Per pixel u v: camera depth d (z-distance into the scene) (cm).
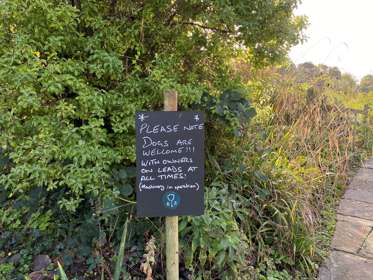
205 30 266
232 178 279
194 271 227
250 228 267
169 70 246
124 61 258
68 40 224
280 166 312
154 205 196
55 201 252
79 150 210
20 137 225
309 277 254
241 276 230
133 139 245
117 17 247
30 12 208
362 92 636
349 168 446
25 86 202
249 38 262
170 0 244
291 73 457
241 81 296
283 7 259
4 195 264
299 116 409
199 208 199
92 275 230
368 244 293
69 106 214
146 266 199
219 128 277
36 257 244
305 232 274
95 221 229
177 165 196
